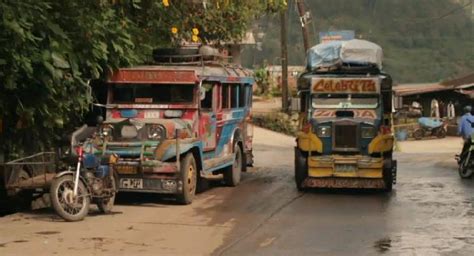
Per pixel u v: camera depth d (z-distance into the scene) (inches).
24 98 732.0
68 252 551.5
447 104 2950.3
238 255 550.3
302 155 935.0
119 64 833.5
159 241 598.2
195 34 1005.2
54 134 823.1
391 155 935.7
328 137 931.3
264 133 2187.5
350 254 554.9
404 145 2201.0
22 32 654.5
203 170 843.4
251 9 1195.9
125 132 797.9
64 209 676.7
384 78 932.6
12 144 778.2
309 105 948.6
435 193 915.4
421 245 588.7
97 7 789.2
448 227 669.9
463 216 733.3
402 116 2620.6
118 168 770.2
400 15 4101.9
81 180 690.2
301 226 675.4
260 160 1454.2
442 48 4104.3
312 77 942.4
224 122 938.7
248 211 762.2
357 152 929.5
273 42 4008.4
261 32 3750.0
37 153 764.6
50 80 708.7
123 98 850.8
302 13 2314.2
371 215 740.7
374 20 4094.5
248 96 1086.4
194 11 1039.6
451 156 1568.7
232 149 978.1
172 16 970.7
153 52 911.7
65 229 641.6
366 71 978.1
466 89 2950.3
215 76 884.6
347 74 963.3
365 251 565.6
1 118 759.1
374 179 917.8
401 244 592.4
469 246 585.0
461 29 4180.6
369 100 940.0
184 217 719.1
